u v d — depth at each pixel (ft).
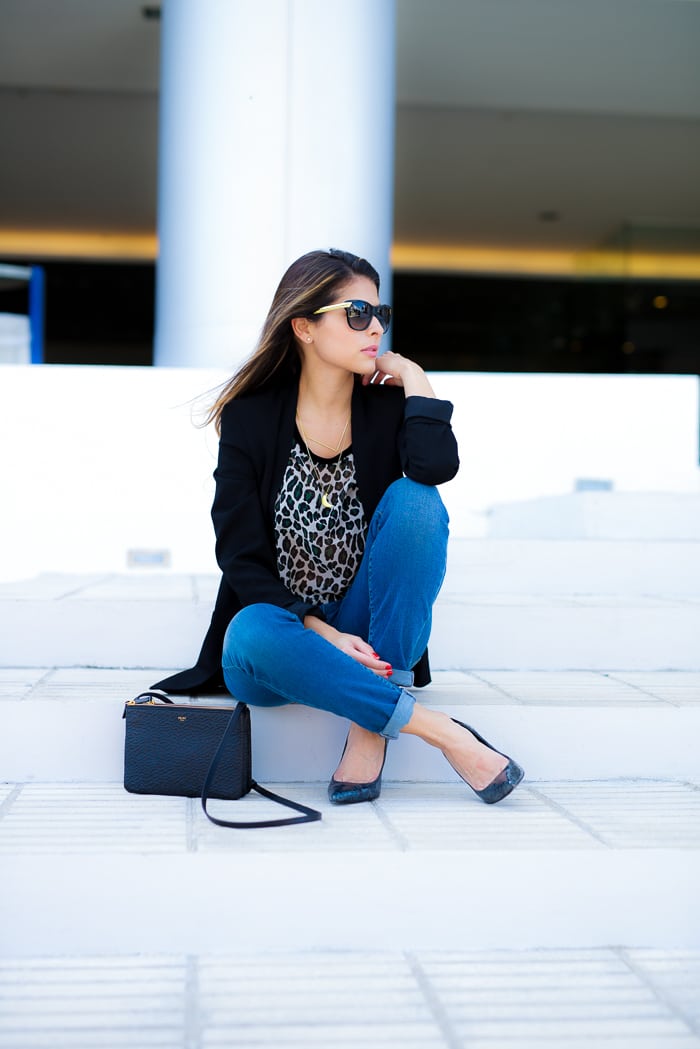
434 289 42.42
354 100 14.84
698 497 12.30
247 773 6.03
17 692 6.75
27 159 29.60
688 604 9.02
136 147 28.58
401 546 5.77
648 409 15.35
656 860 5.08
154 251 39.04
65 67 23.47
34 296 20.11
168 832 5.30
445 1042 4.00
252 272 14.71
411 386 6.25
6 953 4.77
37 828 5.34
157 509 13.67
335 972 4.66
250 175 14.71
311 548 6.29
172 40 15.48
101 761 6.37
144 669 8.03
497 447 15.17
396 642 5.97
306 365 6.35
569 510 12.44
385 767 6.46
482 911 4.99
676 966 4.81
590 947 5.04
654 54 22.81
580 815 5.78
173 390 13.64
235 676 6.15
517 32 21.75
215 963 4.73
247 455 6.26
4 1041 3.92
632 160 29.43
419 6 20.63
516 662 8.52
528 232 36.65
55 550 13.57
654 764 6.65
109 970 4.63
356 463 6.27
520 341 42.93
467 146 28.25
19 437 13.51
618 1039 4.07
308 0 14.73
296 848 5.03
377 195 15.10
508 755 6.56
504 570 10.69
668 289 37.27
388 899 4.95
